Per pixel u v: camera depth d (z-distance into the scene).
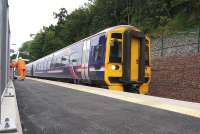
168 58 23.08
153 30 38.16
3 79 8.98
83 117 7.50
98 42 20.12
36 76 54.72
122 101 10.49
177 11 38.59
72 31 73.06
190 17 34.56
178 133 5.88
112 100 10.81
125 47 18.78
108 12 54.56
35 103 10.08
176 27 33.97
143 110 8.45
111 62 18.66
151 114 7.81
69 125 6.62
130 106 9.23
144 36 19.42
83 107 9.09
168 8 39.66
